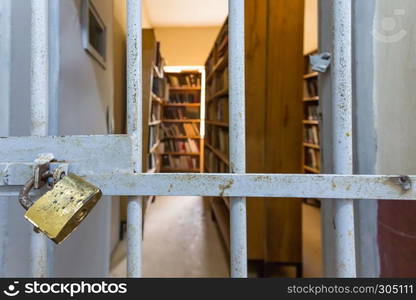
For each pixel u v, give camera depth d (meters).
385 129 0.57
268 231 1.91
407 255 0.57
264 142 1.87
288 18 1.84
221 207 2.88
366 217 0.59
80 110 1.06
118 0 2.49
